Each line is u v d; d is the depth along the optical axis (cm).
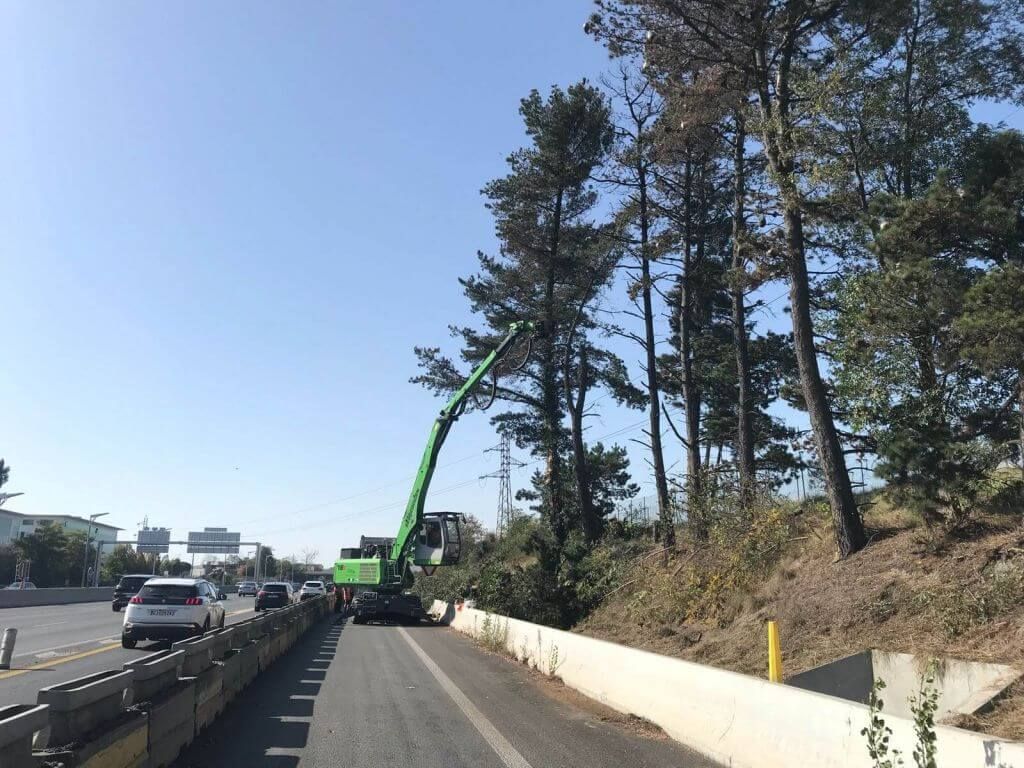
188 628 1848
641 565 2514
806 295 1692
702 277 2706
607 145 3288
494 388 3111
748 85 1948
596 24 2000
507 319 3675
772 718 738
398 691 1257
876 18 1697
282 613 1894
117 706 631
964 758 527
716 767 784
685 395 2723
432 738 900
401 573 3162
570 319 3588
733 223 2609
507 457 5759
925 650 1079
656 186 2841
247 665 1288
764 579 1691
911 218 1451
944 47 1878
